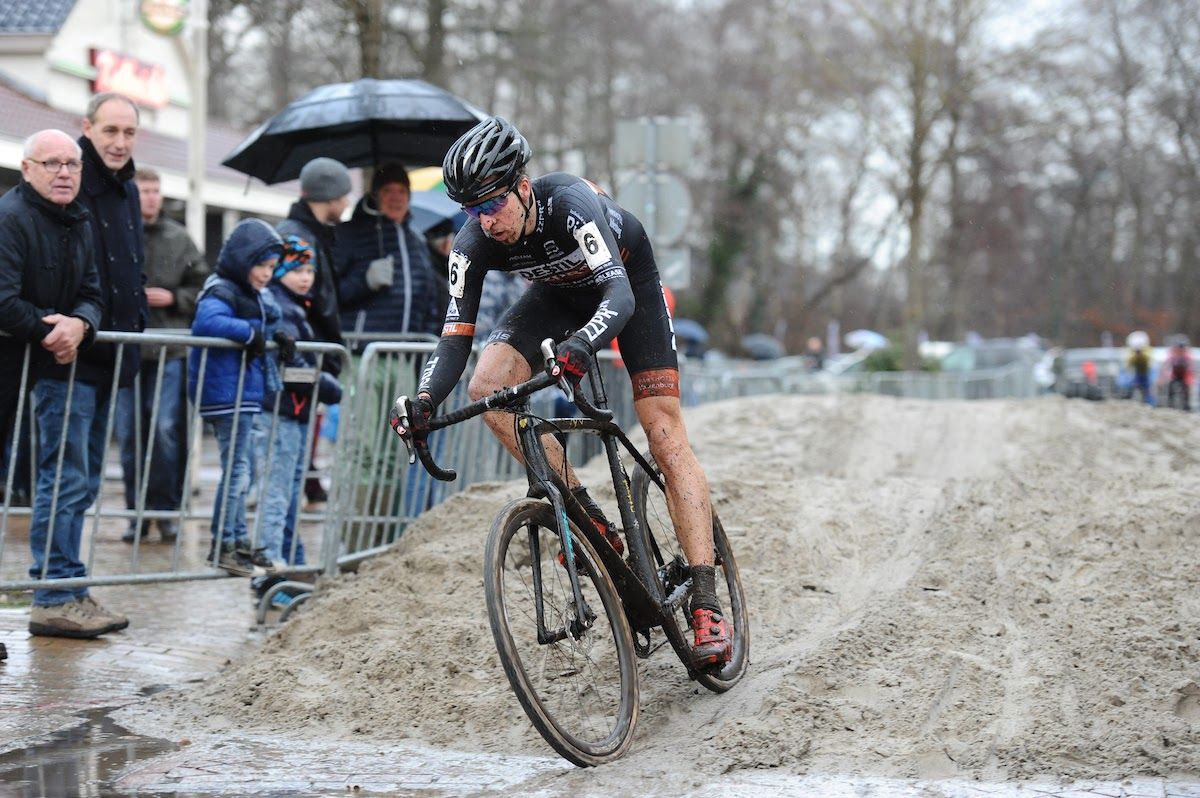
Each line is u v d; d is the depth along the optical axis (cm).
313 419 1274
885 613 935
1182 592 964
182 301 1594
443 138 1698
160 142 3538
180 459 1608
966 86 4394
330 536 1212
